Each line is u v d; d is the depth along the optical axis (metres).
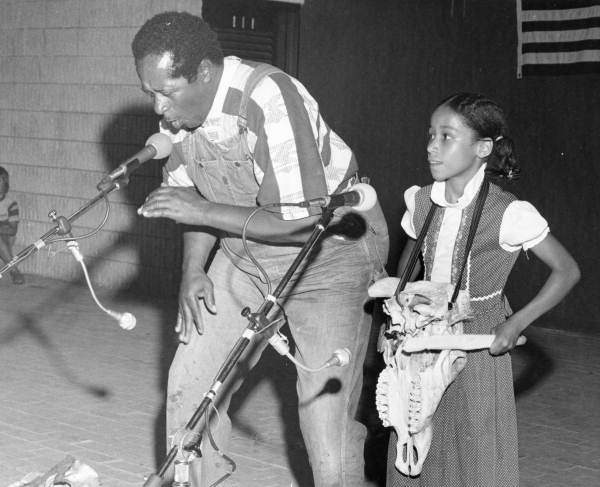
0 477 5.54
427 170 11.30
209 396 3.36
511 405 4.09
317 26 11.36
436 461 4.15
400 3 11.34
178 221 4.11
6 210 12.84
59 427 6.54
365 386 6.61
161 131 4.29
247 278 4.38
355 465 4.27
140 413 6.95
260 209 3.62
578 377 8.77
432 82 11.25
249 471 5.79
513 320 3.97
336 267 4.26
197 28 3.93
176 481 3.30
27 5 13.40
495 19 10.89
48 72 13.21
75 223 12.91
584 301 10.57
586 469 6.20
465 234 4.07
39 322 10.21
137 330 9.97
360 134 11.45
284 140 3.96
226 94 4.00
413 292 3.93
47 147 13.27
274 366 8.42
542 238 4.02
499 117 4.09
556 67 10.50
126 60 12.33
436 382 3.89
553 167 10.66
